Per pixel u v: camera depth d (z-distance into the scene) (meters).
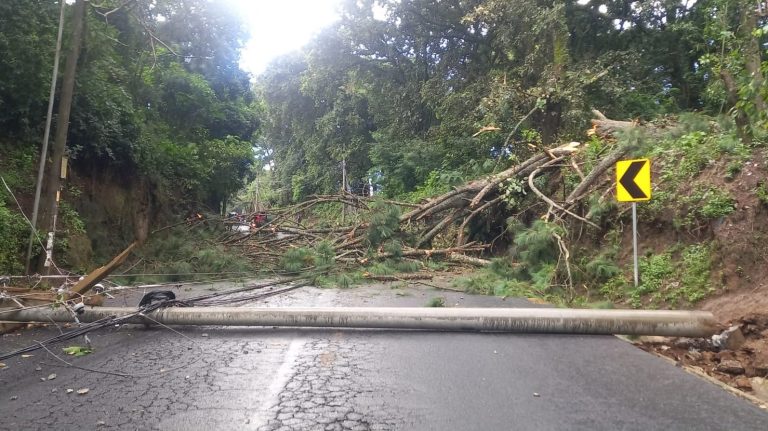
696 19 19.50
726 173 8.73
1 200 10.36
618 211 10.74
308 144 39.12
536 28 18.33
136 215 17.86
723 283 7.67
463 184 17.91
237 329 7.27
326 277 12.89
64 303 7.22
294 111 38.81
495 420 4.17
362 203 17.27
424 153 25.12
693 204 8.95
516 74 20.11
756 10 10.59
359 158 35.72
